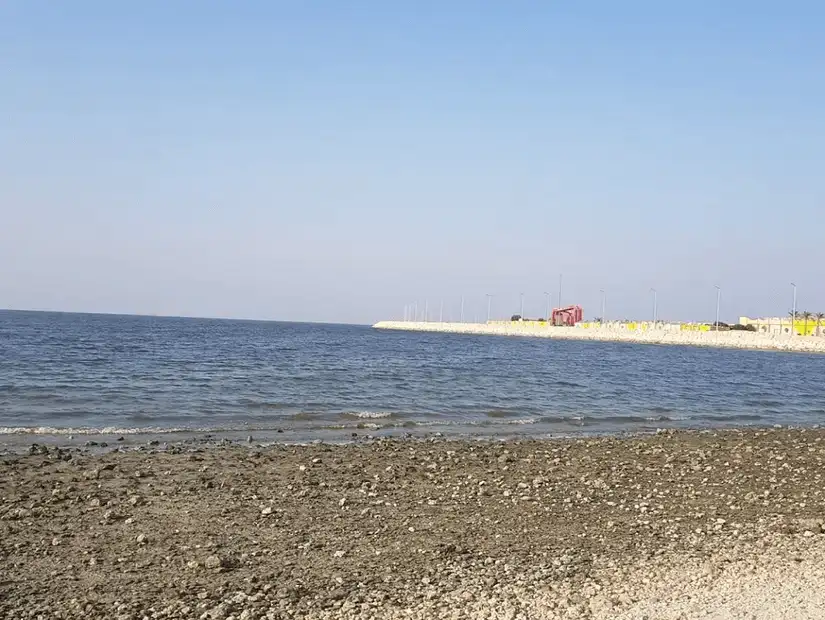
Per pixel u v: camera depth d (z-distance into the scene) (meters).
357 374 49.09
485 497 15.20
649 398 43.12
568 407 36.56
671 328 198.38
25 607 8.85
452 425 28.45
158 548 11.23
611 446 23.11
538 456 20.64
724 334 160.50
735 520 13.84
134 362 52.94
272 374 46.50
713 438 26.25
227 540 11.73
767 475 18.73
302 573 10.25
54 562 10.47
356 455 19.88
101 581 9.77
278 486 15.64
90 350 66.94
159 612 8.78
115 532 12.01
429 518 13.39
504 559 11.05
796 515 14.39
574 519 13.61
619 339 186.38
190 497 14.45
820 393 52.59
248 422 27.11
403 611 8.87
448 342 139.00
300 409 31.25
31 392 33.03
